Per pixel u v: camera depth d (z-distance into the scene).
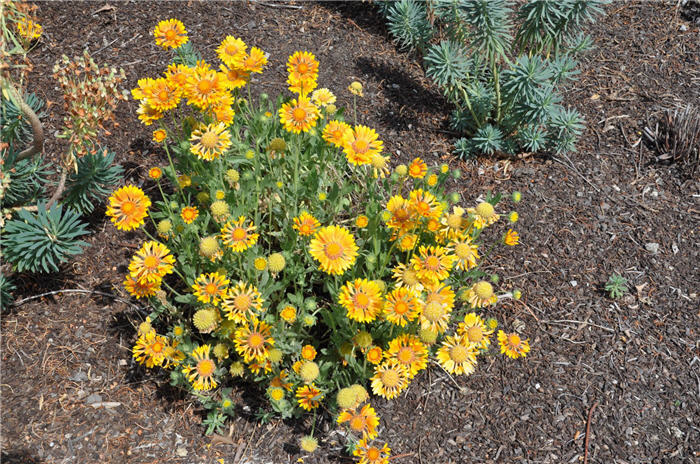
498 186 1.68
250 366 1.23
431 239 1.28
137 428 1.28
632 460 1.28
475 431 1.31
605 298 1.50
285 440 1.29
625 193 1.68
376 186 1.43
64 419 1.28
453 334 1.36
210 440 1.28
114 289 1.44
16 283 1.43
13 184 1.43
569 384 1.37
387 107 1.81
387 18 1.97
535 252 1.57
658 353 1.42
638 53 2.02
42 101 1.62
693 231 1.62
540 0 1.61
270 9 2.02
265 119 1.36
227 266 1.26
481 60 1.79
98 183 1.49
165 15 1.93
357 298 1.11
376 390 1.15
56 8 1.91
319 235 1.12
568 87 1.92
